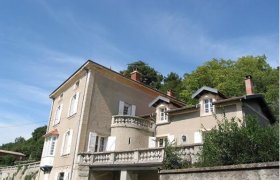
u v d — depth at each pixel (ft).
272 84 112.68
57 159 75.10
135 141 70.90
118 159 59.52
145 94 89.45
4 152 159.02
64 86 88.69
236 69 127.24
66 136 75.31
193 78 132.26
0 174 118.01
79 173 63.16
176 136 68.54
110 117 76.18
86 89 73.31
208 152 35.37
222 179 29.40
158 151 53.67
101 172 65.16
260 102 66.44
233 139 32.96
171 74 183.32
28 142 208.13
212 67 137.59
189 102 122.01
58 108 89.10
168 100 74.02
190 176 33.09
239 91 109.70
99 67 76.64
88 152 64.64
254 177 26.63
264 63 131.44
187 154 43.80
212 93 65.46
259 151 30.89
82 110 71.20
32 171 94.22
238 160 31.45
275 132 32.81
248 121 35.86
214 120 62.28
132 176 60.49
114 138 70.59
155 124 75.56
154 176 65.21
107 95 77.46
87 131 70.03
